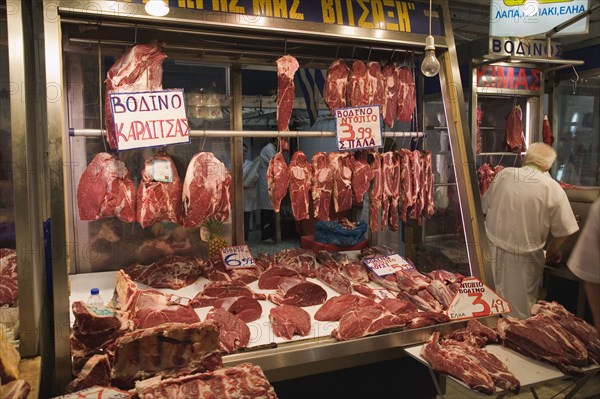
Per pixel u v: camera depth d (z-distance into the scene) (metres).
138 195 2.89
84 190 2.74
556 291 4.50
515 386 2.17
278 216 5.59
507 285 4.16
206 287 3.02
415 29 3.08
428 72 2.83
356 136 3.20
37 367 2.16
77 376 2.17
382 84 3.36
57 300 2.23
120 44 3.17
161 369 2.11
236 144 3.76
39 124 2.85
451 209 3.34
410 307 2.89
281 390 2.95
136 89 2.72
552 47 4.86
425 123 3.70
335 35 2.87
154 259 3.70
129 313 2.56
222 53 3.51
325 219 3.37
